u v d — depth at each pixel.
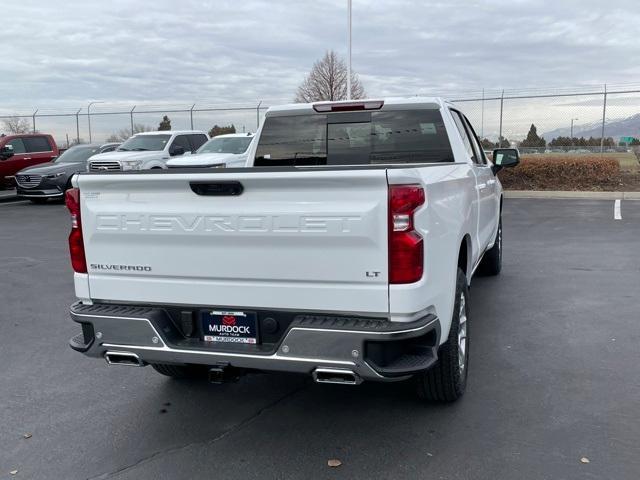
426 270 3.12
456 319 3.77
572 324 5.57
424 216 3.09
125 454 3.51
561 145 22.69
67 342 5.59
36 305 6.89
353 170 2.99
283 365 3.18
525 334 5.31
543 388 4.19
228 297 3.33
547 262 8.41
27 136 20.47
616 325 5.51
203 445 3.59
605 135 22.14
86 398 4.33
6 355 5.26
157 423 3.90
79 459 3.47
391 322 3.08
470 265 4.52
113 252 3.54
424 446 3.48
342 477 3.19
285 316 3.27
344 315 3.16
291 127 5.35
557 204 15.57
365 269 3.06
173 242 3.38
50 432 3.81
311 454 3.44
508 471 3.18
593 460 3.25
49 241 11.47
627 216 12.96
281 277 3.21
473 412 3.87
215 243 3.30
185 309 3.46
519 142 23.09
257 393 4.35
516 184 18.67
